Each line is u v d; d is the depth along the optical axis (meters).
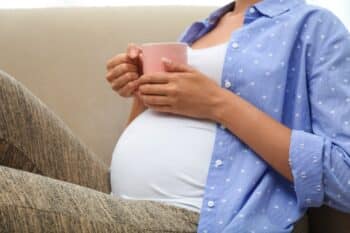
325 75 0.95
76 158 1.14
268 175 0.94
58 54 1.48
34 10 1.54
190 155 0.96
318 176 0.87
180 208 0.90
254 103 0.97
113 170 1.11
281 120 0.98
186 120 1.00
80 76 1.46
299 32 1.01
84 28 1.49
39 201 0.69
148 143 1.02
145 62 1.00
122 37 1.47
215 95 0.95
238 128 0.92
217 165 0.94
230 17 1.21
